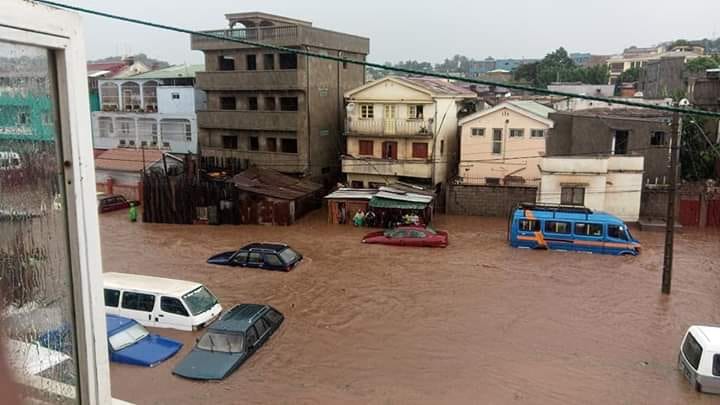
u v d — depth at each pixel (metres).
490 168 36.62
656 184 33.72
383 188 35.12
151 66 67.88
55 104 2.32
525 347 17.05
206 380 14.71
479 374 15.40
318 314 19.59
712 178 36.75
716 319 19.12
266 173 38.06
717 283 22.73
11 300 2.20
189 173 36.16
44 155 2.30
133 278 19.50
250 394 14.22
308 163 39.72
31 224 2.27
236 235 31.78
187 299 17.97
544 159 32.59
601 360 16.19
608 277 23.52
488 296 21.33
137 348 16.03
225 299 21.09
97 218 2.55
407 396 14.25
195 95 45.94
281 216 34.09
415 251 27.72
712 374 14.13
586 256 26.66
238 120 41.12
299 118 38.88
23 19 2.07
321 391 14.44
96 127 50.34
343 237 30.88
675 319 19.14
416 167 37.69
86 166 2.45
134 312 18.14
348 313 19.69
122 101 50.19
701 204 31.89
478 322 18.91
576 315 19.48
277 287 22.45
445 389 14.62
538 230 27.81
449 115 39.25
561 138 35.28
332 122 42.12
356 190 36.03
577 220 27.22
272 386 14.63
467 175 37.22
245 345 16.02
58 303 2.42
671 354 16.59
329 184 42.41
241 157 41.31
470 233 31.20
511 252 27.34
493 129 36.12
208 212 34.56
